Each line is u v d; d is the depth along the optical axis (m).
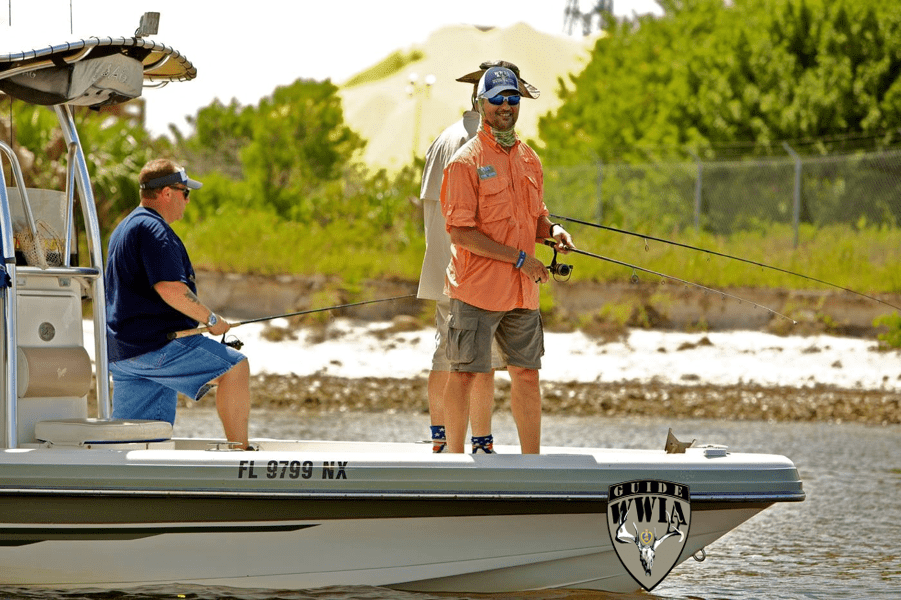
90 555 19.94
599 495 20.28
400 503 20.03
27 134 71.06
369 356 66.44
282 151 122.81
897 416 54.12
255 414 52.94
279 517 19.92
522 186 20.97
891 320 64.94
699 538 20.97
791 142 97.12
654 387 59.94
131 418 22.83
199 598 20.03
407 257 75.75
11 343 20.06
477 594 20.83
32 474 19.25
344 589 20.55
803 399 57.31
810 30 100.62
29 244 21.25
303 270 74.12
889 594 22.27
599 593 21.02
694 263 70.69
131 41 20.81
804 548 26.75
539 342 21.56
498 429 47.97
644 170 93.00
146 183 22.78
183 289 21.95
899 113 93.94
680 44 117.50
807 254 74.00
